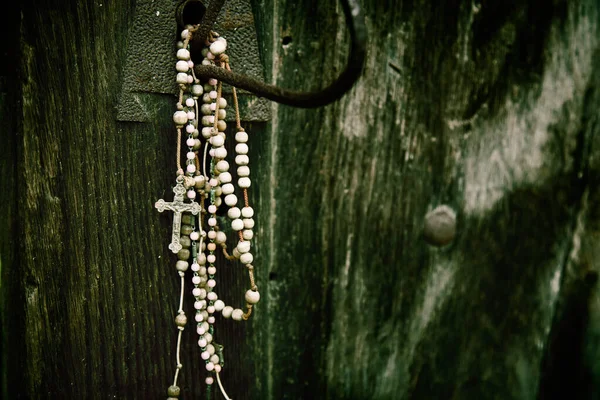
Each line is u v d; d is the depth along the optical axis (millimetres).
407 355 627
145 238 510
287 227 568
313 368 598
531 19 591
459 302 632
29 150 482
